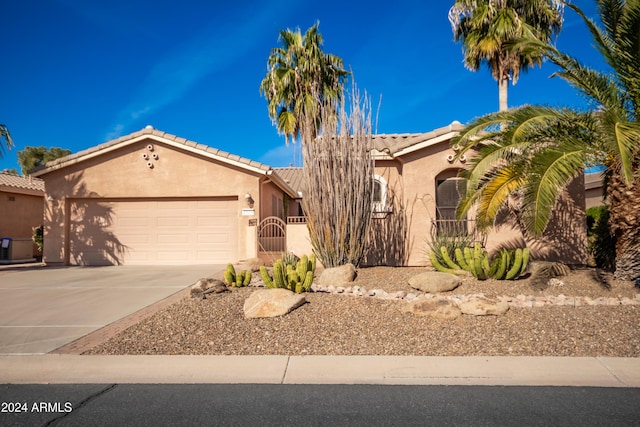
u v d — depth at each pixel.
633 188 9.48
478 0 17.30
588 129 9.69
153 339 6.73
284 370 5.56
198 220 17.17
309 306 8.01
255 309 7.58
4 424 4.13
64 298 10.18
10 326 7.69
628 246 9.68
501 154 9.97
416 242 14.34
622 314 7.53
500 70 17.70
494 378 5.28
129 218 17.33
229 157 16.69
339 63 20.22
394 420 4.18
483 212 9.85
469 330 6.93
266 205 18.91
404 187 14.56
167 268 15.87
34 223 23.53
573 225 13.88
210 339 6.70
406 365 5.67
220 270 15.07
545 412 4.34
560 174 8.41
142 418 4.26
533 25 17.16
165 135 16.94
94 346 6.50
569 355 5.96
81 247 17.27
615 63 9.51
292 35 20.77
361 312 7.75
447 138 14.26
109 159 17.22
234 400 4.70
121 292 10.91
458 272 10.87
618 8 9.34
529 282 10.04
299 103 19.67
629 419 4.18
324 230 11.73
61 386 5.18
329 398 4.74
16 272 15.11
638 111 9.49
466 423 4.10
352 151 11.74
